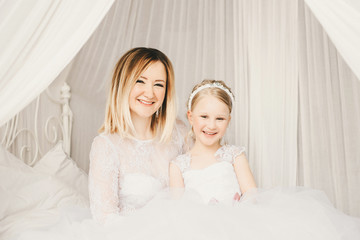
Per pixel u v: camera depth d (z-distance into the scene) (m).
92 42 2.09
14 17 1.05
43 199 1.72
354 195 1.54
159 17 2.02
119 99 1.38
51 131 2.31
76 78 2.29
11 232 1.44
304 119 1.58
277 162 1.53
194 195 1.14
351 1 0.99
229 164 1.39
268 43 1.54
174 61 1.99
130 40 2.06
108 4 1.12
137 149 1.41
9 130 2.05
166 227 0.96
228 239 0.90
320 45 1.58
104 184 1.29
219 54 1.81
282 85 1.52
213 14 1.87
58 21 1.09
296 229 0.96
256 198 1.18
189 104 1.44
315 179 1.58
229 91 1.39
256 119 1.56
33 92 1.11
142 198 1.33
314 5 1.07
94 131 2.36
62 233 1.10
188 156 1.43
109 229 1.04
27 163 2.15
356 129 1.55
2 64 1.06
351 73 1.56
